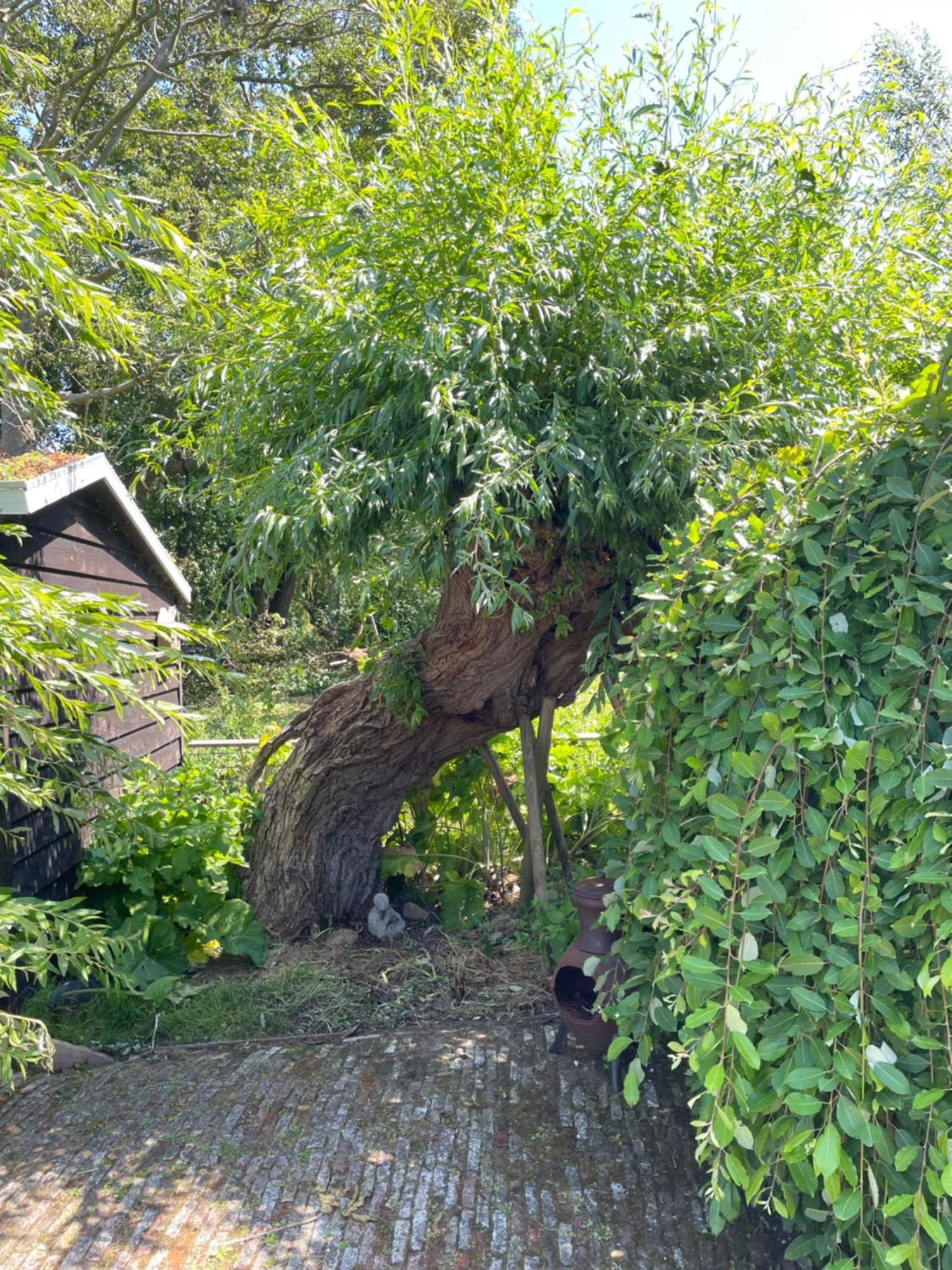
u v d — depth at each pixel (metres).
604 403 3.44
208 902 4.78
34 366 12.42
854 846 1.96
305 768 4.95
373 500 3.39
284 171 4.14
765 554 2.15
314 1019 4.08
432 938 4.95
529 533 3.23
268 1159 2.97
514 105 3.47
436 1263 2.51
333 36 14.98
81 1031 3.96
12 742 4.17
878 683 2.00
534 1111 3.21
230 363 3.89
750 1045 1.88
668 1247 2.56
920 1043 1.81
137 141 14.59
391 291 3.65
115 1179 2.89
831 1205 2.04
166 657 3.36
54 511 5.04
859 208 3.67
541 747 5.05
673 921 2.24
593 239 3.44
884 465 2.08
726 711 2.34
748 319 3.52
